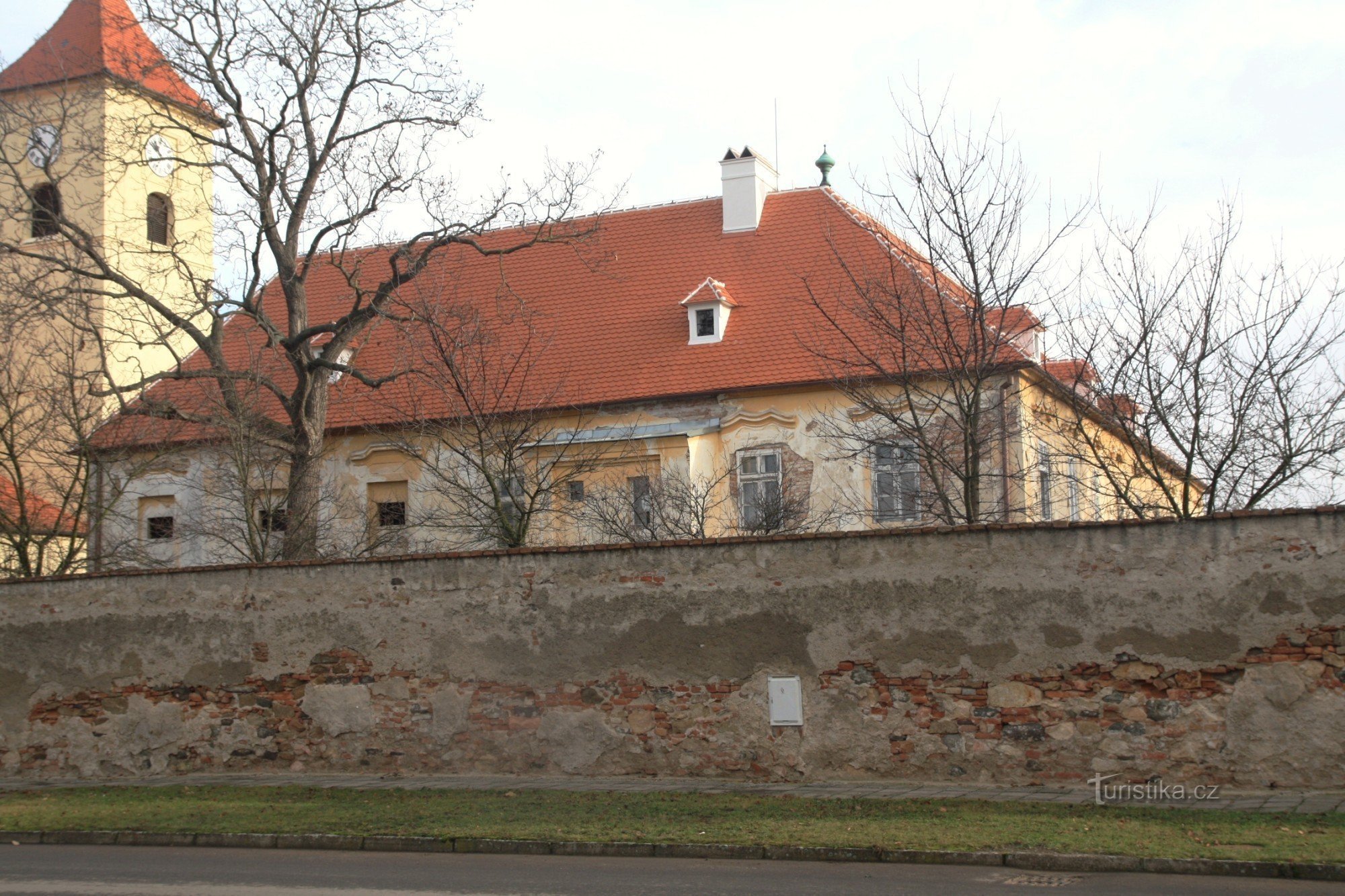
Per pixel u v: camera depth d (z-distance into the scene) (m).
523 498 21.77
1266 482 16.58
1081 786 11.65
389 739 14.42
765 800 11.70
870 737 12.48
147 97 25.48
